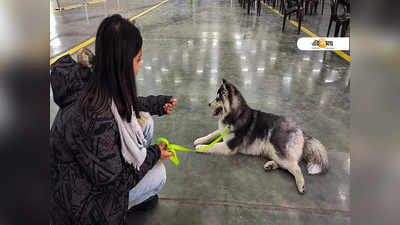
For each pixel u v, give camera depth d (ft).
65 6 35.65
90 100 3.25
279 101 10.29
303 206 5.83
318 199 6.00
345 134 8.27
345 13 16.93
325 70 13.19
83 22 24.41
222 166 7.05
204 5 36.37
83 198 3.64
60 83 3.99
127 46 3.12
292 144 6.86
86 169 3.45
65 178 3.56
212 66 13.84
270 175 6.72
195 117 9.36
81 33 20.10
